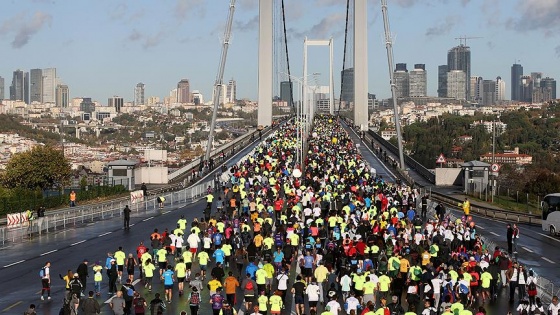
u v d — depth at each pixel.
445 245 50.12
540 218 84.56
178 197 98.88
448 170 118.31
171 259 56.34
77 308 39.81
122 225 76.88
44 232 73.00
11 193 95.38
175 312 41.66
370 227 57.97
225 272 51.31
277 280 45.28
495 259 47.78
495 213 88.69
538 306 39.03
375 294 41.28
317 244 50.81
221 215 66.38
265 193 77.88
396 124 137.75
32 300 44.91
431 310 37.62
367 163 134.25
